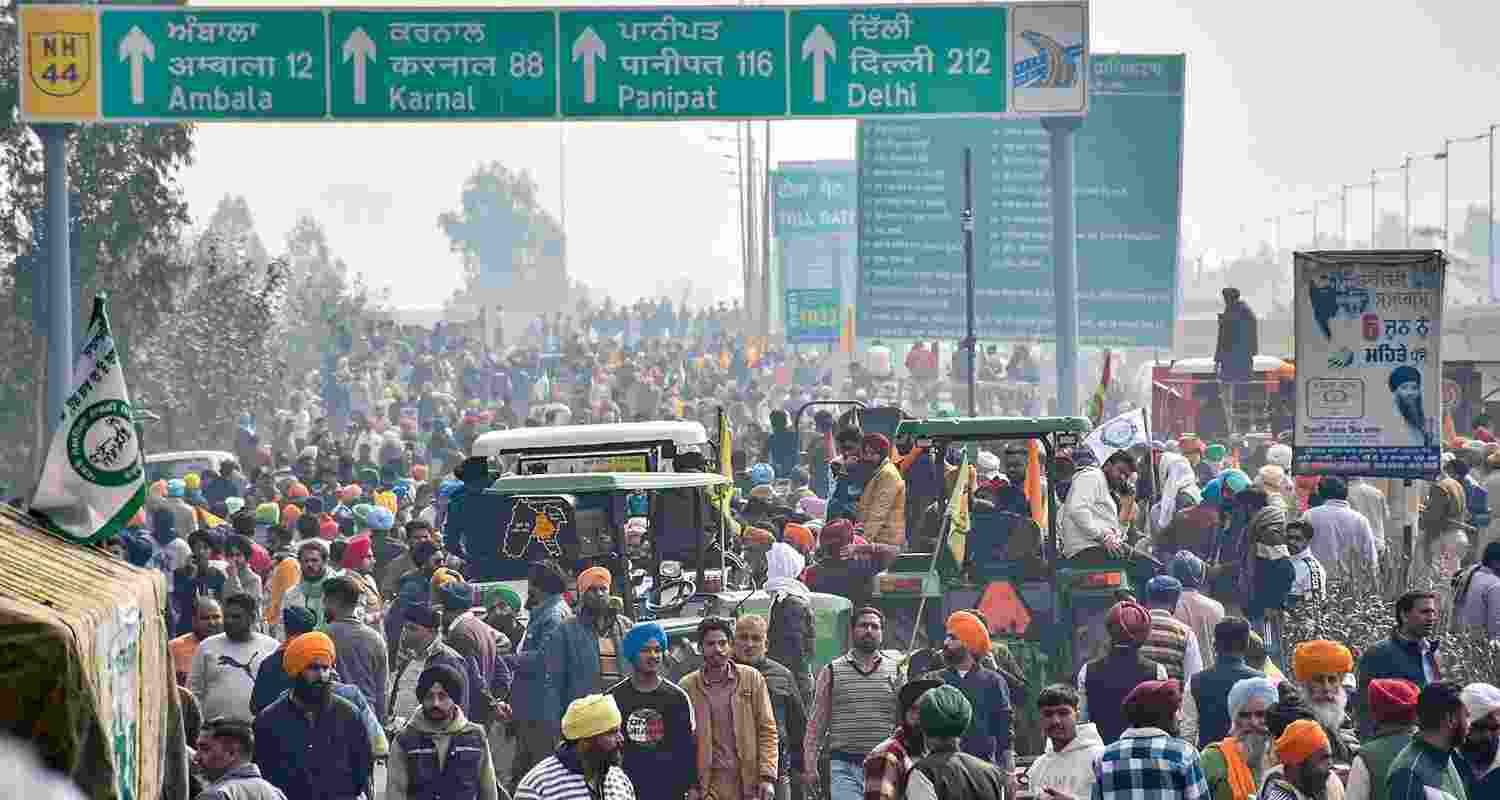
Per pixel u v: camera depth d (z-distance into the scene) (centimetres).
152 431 10138
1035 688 3031
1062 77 6216
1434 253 3541
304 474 6281
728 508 3353
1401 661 2294
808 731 2453
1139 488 4309
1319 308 3575
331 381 11925
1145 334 9094
